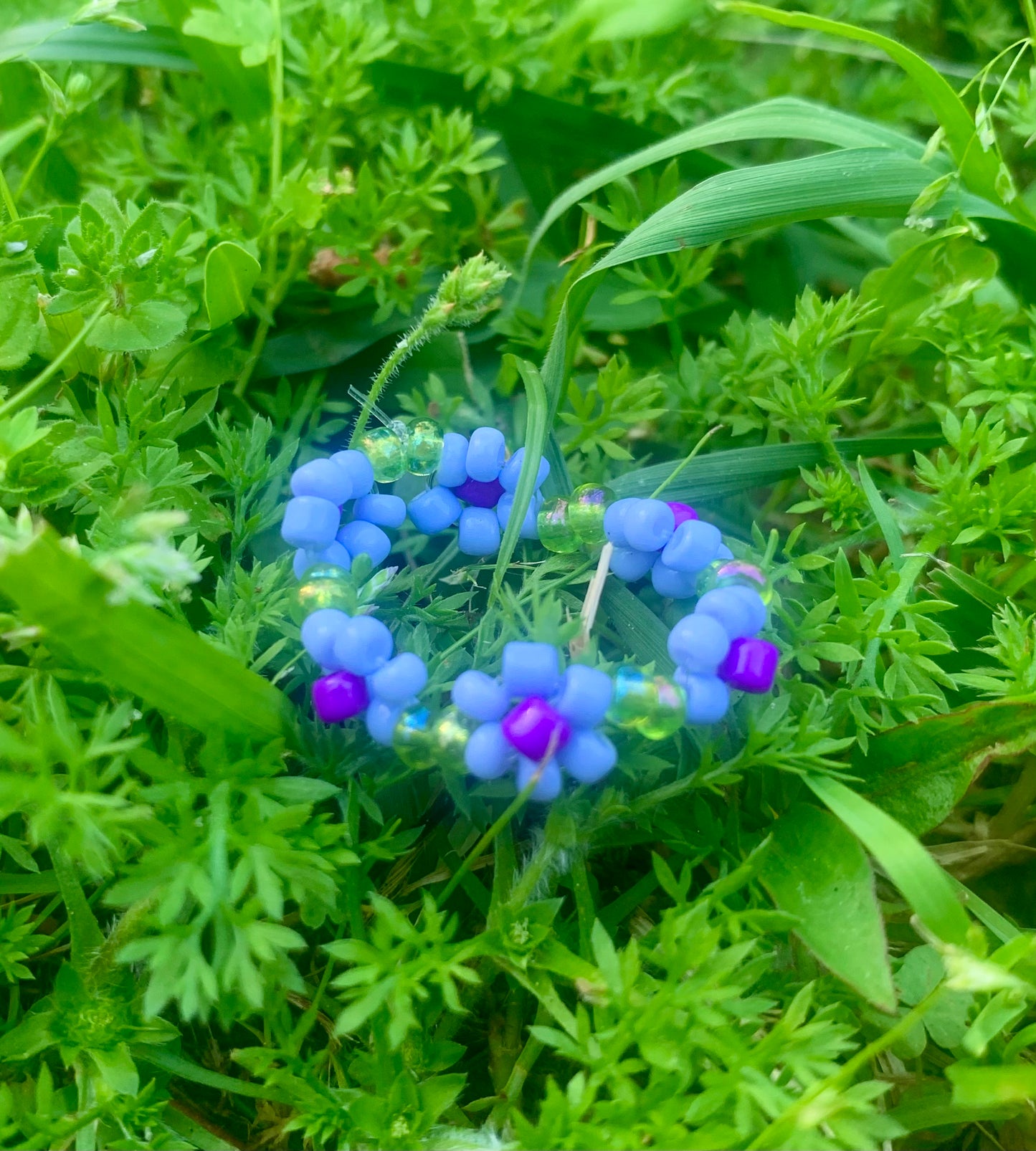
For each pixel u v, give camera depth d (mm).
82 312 74
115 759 57
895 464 96
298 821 56
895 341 90
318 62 93
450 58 103
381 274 91
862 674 68
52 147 98
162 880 54
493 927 59
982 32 115
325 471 63
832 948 58
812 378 80
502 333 96
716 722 65
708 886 61
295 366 92
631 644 70
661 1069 54
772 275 104
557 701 53
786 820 66
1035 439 84
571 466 85
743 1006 55
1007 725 65
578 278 83
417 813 70
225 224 90
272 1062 61
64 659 63
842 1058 65
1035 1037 58
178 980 52
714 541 64
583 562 71
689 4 102
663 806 67
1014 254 90
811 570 77
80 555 55
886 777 69
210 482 81
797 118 84
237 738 60
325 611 58
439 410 89
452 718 55
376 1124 56
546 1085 65
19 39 93
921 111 112
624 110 106
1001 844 76
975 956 51
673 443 93
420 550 76
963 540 77
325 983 60
